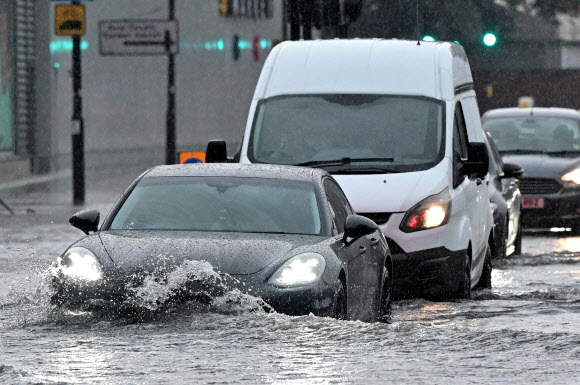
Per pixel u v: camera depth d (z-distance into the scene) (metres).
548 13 118.81
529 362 23.89
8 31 103.69
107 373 22.42
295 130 42.34
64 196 89.19
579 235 70.38
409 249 38.03
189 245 28.05
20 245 54.91
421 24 90.19
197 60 141.62
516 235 59.06
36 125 108.62
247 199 30.78
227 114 151.75
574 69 120.31
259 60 163.00
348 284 28.83
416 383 21.80
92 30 117.81
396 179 39.44
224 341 25.23
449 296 38.75
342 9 71.12
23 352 24.45
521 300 38.81
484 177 42.97
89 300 27.12
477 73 113.62
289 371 22.67
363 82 43.50
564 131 74.31
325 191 31.73
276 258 27.70
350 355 24.28
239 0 154.75
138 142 127.94
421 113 42.38
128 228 30.12
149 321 26.78
